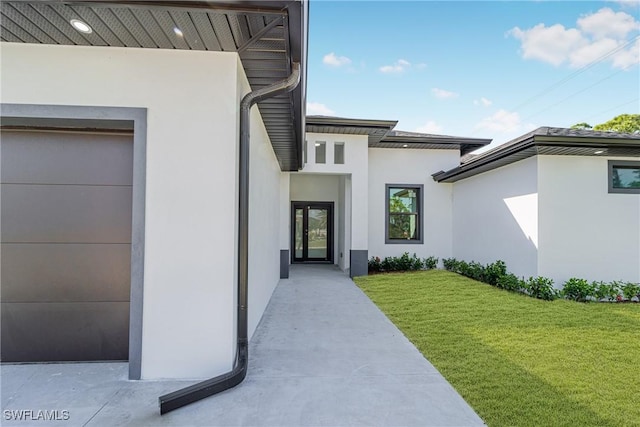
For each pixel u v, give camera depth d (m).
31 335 3.06
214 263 2.80
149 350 2.75
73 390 2.56
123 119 2.79
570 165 6.20
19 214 3.08
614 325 4.33
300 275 8.98
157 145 2.80
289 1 2.04
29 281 3.07
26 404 2.36
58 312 3.08
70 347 3.08
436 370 3.00
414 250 9.77
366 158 8.69
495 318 4.68
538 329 4.18
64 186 3.11
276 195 7.23
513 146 5.93
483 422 2.18
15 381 2.70
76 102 2.76
